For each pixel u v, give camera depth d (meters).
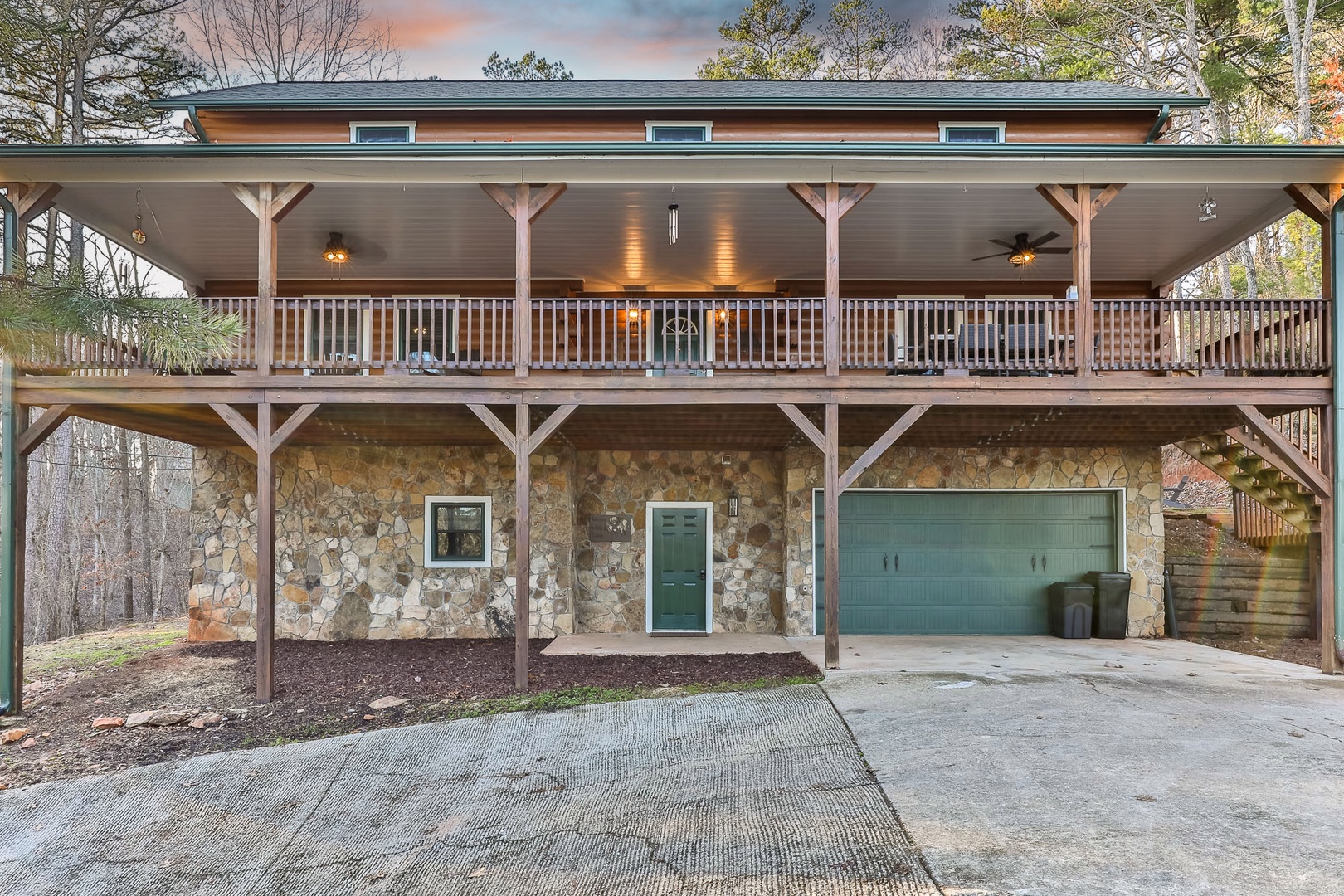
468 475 10.35
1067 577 10.44
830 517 7.74
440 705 7.06
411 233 9.65
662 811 4.92
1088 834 4.23
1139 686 7.09
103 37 17.36
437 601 10.24
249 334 9.45
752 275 11.33
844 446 10.34
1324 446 7.82
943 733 5.79
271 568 7.48
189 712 7.07
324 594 10.24
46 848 4.83
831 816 4.61
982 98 10.19
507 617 10.20
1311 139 17.31
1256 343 9.65
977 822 4.41
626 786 5.32
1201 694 6.82
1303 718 6.09
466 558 10.37
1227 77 17.80
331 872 4.47
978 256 10.52
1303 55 17.69
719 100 10.07
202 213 8.77
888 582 10.45
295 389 7.59
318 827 4.98
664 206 8.73
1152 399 7.76
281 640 10.16
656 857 4.36
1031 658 8.49
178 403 7.55
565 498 10.27
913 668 7.90
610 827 4.76
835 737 5.85
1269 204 8.70
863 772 5.18
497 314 11.45
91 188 7.94
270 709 7.14
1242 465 10.39
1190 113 20.83
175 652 9.44
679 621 10.62
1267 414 8.75
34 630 18.34
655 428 9.25
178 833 4.96
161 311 4.37
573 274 11.27
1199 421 8.84
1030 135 10.44
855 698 6.75
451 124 10.40
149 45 17.98
